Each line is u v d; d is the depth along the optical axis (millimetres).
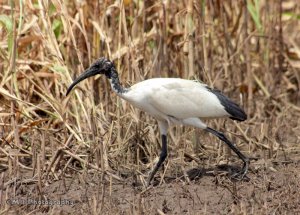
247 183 11312
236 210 9883
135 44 13875
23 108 12875
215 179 11234
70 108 13391
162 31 13938
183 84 11469
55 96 13695
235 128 14000
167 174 11883
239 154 11508
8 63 12898
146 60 14273
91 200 10406
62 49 13711
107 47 13320
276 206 10180
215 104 11406
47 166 11844
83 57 14203
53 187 11242
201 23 13961
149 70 13789
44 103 13578
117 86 11547
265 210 9883
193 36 13836
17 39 12945
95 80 14070
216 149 12961
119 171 11891
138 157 12125
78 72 13695
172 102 11336
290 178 11344
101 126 12703
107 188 11180
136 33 14250
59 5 13273
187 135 13188
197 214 9961
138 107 11586
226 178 11469
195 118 11469
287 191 10617
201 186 11172
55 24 13922
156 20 14789
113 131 12758
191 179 11578
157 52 13867
